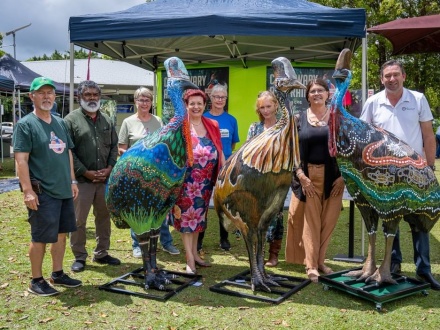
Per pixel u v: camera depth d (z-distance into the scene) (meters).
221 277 4.77
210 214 7.95
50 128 4.08
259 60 8.15
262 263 4.37
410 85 17.67
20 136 3.88
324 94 4.55
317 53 7.77
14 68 13.52
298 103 7.92
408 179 3.93
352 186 4.17
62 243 4.38
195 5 5.97
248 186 4.00
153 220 4.24
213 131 4.77
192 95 4.64
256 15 5.02
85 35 5.46
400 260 4.75
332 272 4.78
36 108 4.05
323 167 4.56
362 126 4.00
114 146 5.12
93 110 4.84
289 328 3.55
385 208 3.97
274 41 7.17
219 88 5.82
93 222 7.50
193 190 4.66
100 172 4.89
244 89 8.23
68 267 5.00
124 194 4.09
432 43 6.31
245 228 4.21
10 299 4.09
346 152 3.99
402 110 4.54
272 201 4.10
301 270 5.05
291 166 4.05
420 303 4.04
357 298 4.15
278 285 4.38
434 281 4.39
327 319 3.71
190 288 4.41
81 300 4.09
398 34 5.87
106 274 4.81
